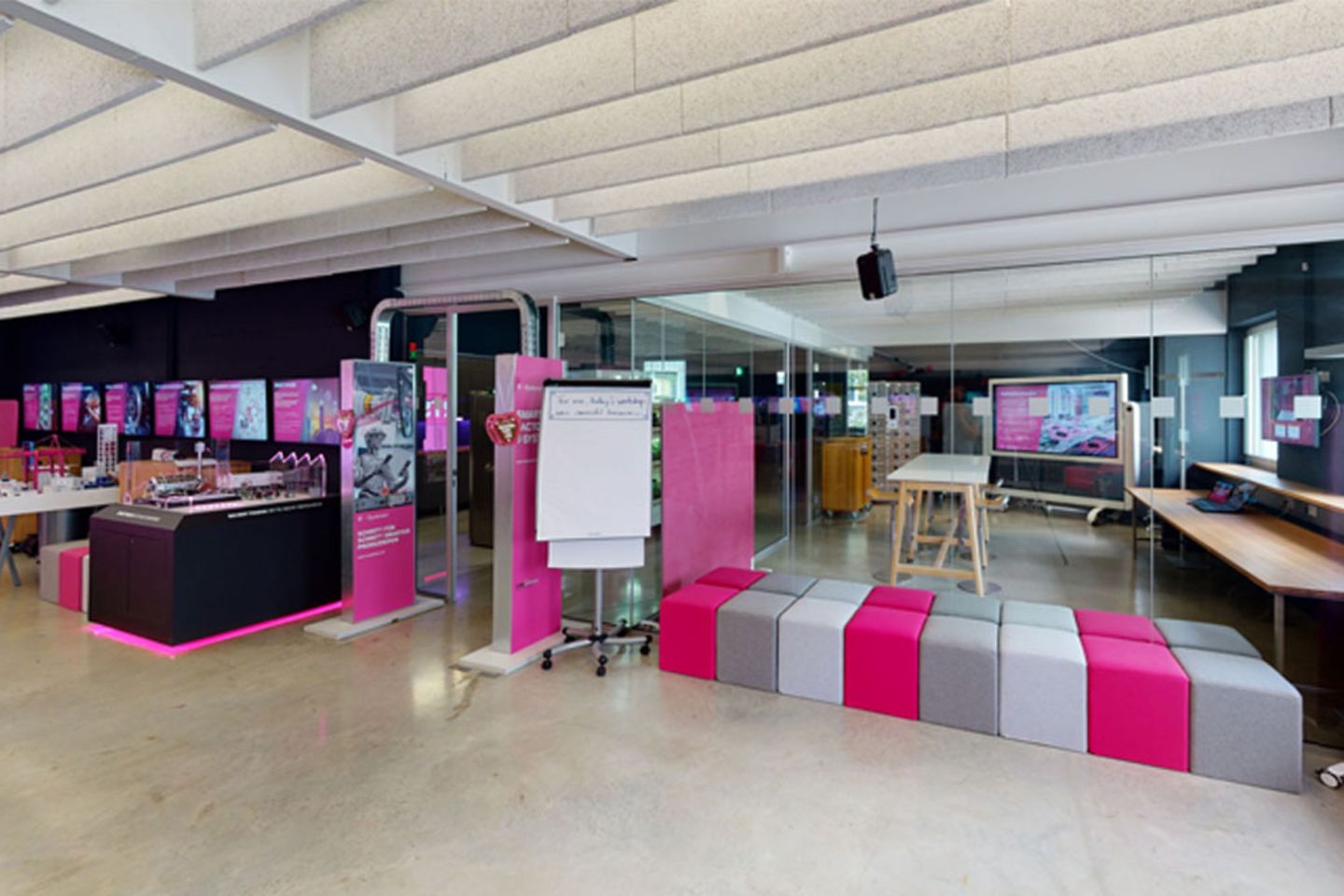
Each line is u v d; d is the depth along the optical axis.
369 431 5.12
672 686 4.05
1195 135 3.08
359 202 3.80
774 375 5.02
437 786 2.97
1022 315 4.21
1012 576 4.31
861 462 4.76
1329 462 3.49
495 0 2.30
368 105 3.00
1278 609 3.55
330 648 4.71
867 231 4.35
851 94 2.62
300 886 2.36
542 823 2.71
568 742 3.36
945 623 3.72
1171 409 3.87
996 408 4.32
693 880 2.39
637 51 2.56
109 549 4.91
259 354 7.09
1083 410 4.08
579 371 5.55
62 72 2.70
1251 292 3.68
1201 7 2.06
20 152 3.80
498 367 4.44
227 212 4.32
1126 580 4.02
